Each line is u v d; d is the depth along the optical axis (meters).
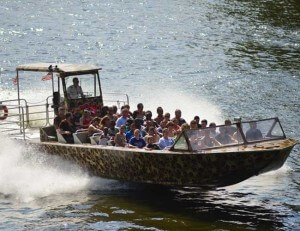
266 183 60.94
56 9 179.75
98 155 57.59
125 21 162.50
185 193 57.72
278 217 52.62
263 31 145.62
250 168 51.38
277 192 58.50
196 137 52.53
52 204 55.53
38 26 155.38
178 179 53.88
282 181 61.47
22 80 105.25
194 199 56.34
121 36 144.25
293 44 132.50
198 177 52.88
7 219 52.53
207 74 109.69
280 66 114.88
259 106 89.94
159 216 52.62
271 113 86.25
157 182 55.12
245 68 113.62
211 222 51.44
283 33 143.00
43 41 139.00
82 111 65.25
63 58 124.69
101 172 58.56
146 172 55.16
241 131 53.44
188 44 134.88
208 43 135.38
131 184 59.16
